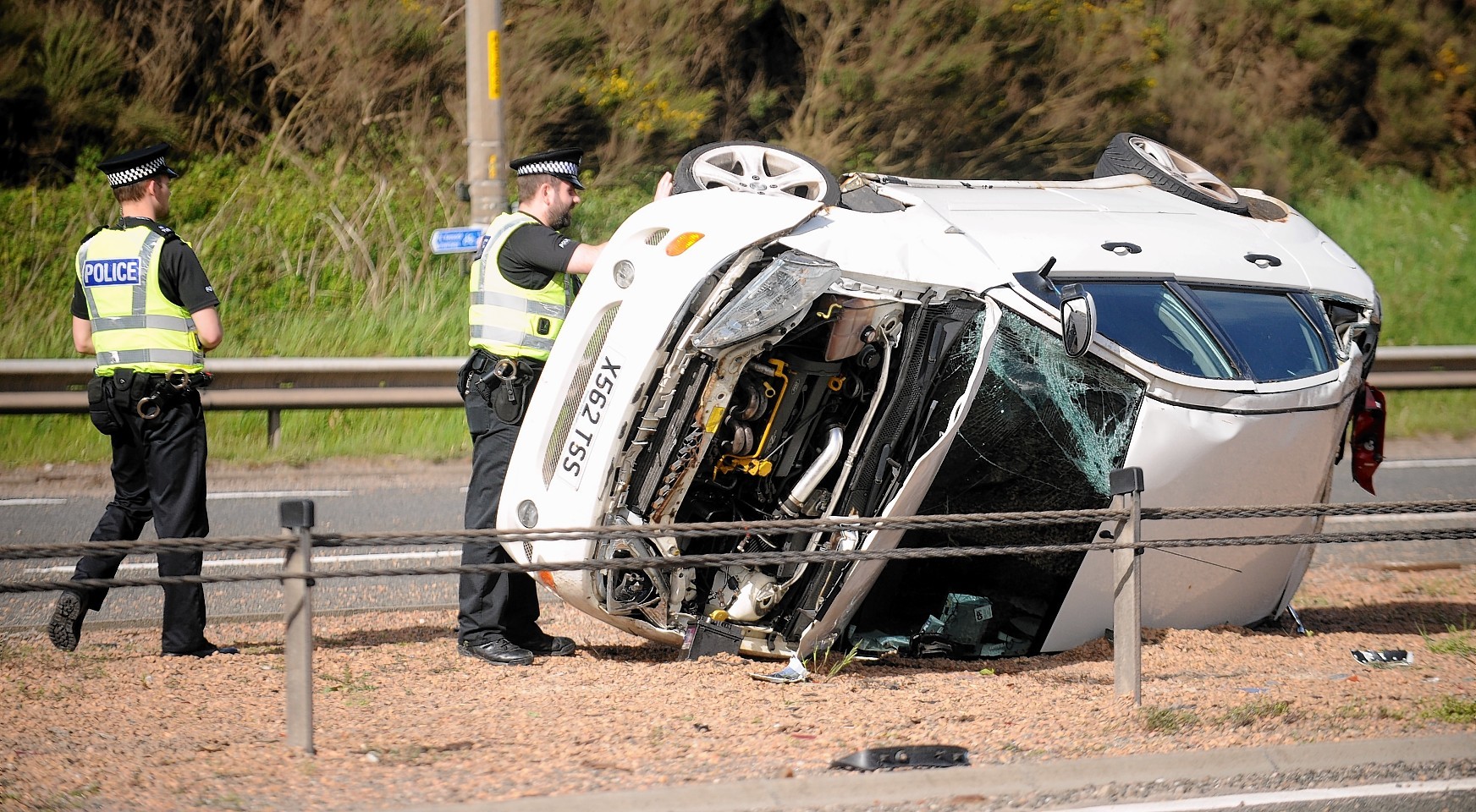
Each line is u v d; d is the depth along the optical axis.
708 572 22.53
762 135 64.25
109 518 22.73
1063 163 64.50
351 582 28.73
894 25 61.50
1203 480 22.19
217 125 59.50
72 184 56.28
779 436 21.91
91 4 59.25
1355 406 24.33
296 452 42.28
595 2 64.44
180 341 22.11
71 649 22.42
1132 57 67.12
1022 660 22.92
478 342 22.75
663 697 19.88
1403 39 80.06
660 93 62.09
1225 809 15.54
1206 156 72.00
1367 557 32.59
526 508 21.94
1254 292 23.73
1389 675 21.69
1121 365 21.88
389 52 60.03
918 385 21.62
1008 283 22.11
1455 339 63.62
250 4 60.16
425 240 56.53
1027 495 22.75
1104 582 22.75
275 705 19.61
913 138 62.47
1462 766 16.75
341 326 52.53
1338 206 73.75
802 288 20.53
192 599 22.53
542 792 15.55
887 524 18.55
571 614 27.23
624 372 20.95
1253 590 24.19
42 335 50.38
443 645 23.92
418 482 39.00
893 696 20.06
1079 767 16.22
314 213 56.53
